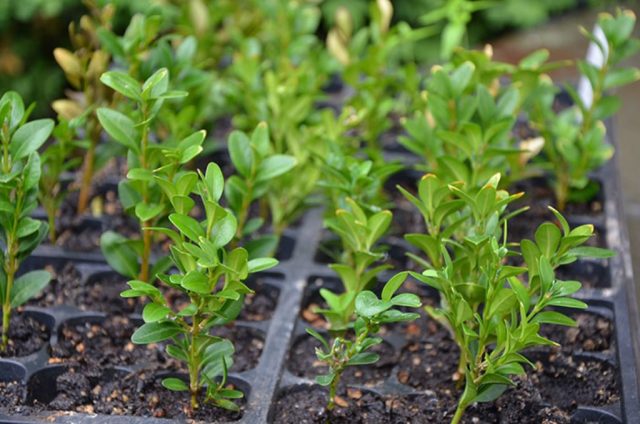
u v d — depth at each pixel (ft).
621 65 16.02
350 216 7.82
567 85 10.21
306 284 9.09
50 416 7.19
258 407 7.42
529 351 8.38
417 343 8.57
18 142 7.57
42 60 15.44
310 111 11.25
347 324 8.02
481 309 8.68
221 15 12.74
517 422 7.53
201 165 11.12
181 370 7.96
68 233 9.81
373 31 11.49
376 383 8.08
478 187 8.08
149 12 9.46
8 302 7.88
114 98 9.48
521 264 9.68
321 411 7.58
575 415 7.59
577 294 8.95
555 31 16.89
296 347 8.46
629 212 12.37
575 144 10.33
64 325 8.43
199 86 9.91
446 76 9.09
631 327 8.46
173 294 8.98
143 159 7.99
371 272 8.08
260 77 11.97
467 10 12.05
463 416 7.61
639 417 7.32
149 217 7.89
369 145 10.98
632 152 13.78
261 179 8.46
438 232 7.79
